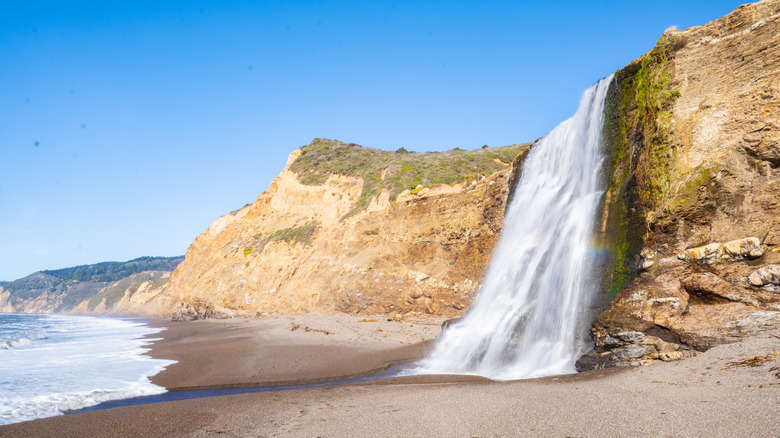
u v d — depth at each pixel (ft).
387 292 115.96
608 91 61.21
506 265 75.31
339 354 63.93
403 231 125.80
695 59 48.75
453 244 112.27
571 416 24.63
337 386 43.11
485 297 76.54
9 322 216.95
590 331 43.09
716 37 48.11
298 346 71.36
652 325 37.76
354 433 25.11
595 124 63.00
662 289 39.52
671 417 22.41
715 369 29.71
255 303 153.07
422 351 65.82
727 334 33.99
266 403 35.04
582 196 62.95
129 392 44.04
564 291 57.47
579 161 66.08
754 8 45.88
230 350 69.51
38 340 100.83
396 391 37.11
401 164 165.99
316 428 26.76
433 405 29.99
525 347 54.03
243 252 173.88
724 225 40.83
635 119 54.49
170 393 44.55
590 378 34.42
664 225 43.37
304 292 138.92
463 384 40.16
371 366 56.24
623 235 50.49
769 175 40.24
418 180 148.05
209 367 56.39
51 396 41.42
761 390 24.14
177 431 28.58
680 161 45.01
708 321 35.76
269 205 192.85
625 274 48.11
